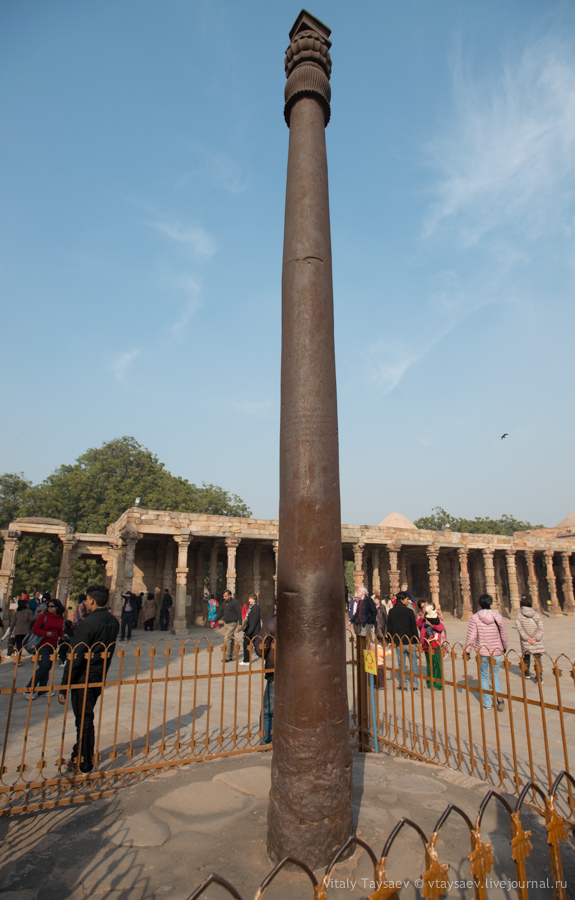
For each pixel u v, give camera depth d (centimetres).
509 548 3228
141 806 440
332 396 417
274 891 313
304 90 478
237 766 531
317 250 439
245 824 402
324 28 508
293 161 468
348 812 356
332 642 371
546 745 401
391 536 2769
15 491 3953
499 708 816
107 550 2602
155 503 4131
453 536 3002
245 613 1700
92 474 4278
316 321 423
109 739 654
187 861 350
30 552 3584
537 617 1034
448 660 1305
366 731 599
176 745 543
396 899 184
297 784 346
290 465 399
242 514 4975
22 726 724
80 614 1278
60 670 1145
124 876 332
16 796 471
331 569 382
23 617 1393
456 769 523
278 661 379
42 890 317
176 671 1183
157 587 2570
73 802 449
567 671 1122
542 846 371
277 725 368
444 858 350
